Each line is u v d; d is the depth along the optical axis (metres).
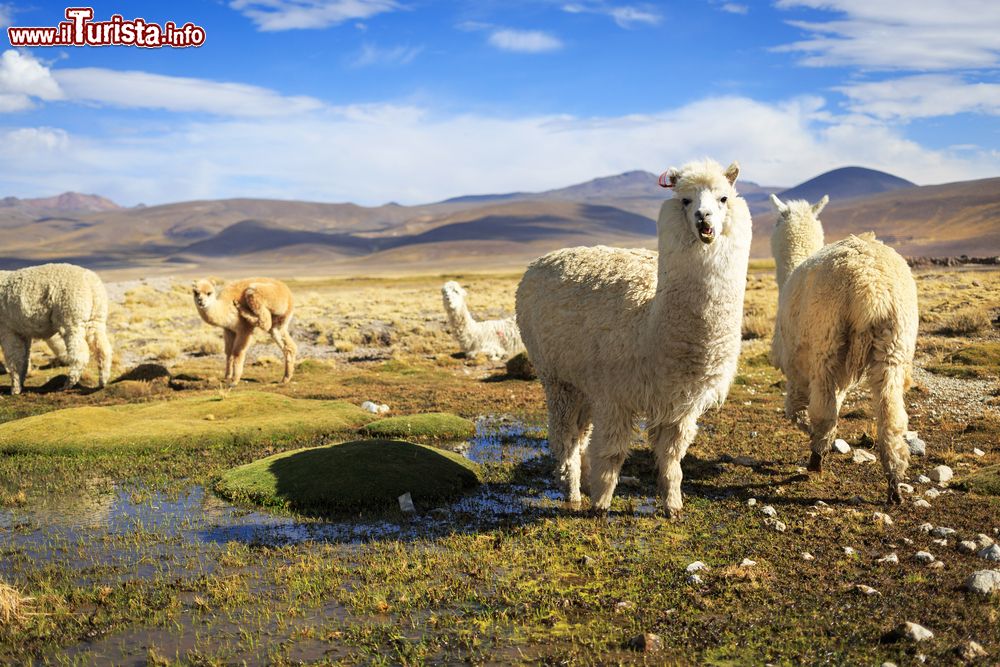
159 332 23.66
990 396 10.82
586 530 6.00
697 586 4.87
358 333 23.11
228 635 4.42
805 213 8.51
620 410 5.90
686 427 5.89
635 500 6.86
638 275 5.90
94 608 4.82
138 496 7.23
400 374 15.53
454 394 12.83
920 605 4.48
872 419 9.74
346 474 7.21
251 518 6.59
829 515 6.18
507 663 4.01
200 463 8.46
